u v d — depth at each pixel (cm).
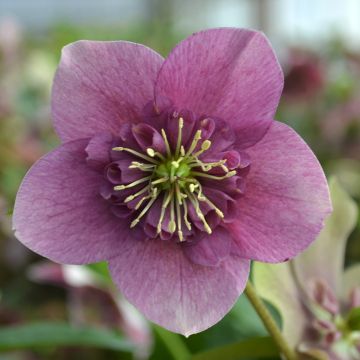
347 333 22
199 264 20
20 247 36
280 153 20
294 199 19
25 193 19
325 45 50
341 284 23
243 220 20
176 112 20
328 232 23
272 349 21
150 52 19
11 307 34
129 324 29
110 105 20
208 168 20
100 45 19
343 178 42
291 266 22
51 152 19
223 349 22
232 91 20
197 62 19
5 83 47
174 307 19
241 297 26
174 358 26
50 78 51
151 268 20
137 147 20
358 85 47
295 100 46
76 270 29
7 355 31
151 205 20
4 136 40
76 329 26
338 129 43
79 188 20
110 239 20
